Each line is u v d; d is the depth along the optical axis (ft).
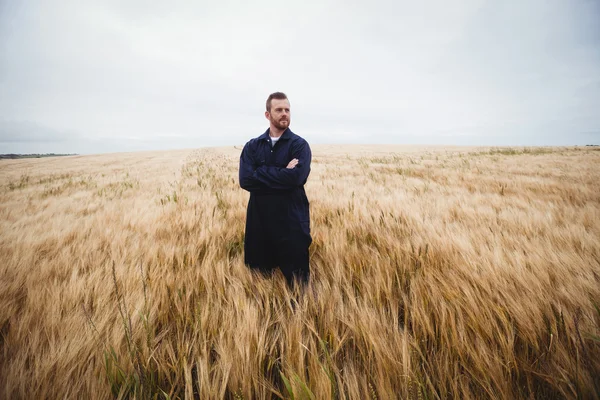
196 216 10.01
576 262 5.01
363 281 4.64
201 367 2.89
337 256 5.87
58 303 4.17
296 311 3.94
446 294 4.08
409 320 3.97
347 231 7.71
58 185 25.48
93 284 4.85
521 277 4.38
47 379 2.95
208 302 4.23
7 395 2.79
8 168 79.15
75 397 2.83
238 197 14.02
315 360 2.97
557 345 3.01
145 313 3.92
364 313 3.69
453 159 43.60
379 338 3.28
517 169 26.71
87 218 10.70
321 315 3.89
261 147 5.56
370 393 2.84
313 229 8.19
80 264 6.01
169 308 4.28
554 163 32.73
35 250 7.00
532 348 3.18
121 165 67.46
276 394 2.88
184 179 24.35
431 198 12.84
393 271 5.03
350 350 3.47
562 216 8.91
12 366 2.92
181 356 3.22
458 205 11.30
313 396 2.61
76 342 3.34
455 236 6.56
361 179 21.71
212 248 6.77
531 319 3.54
